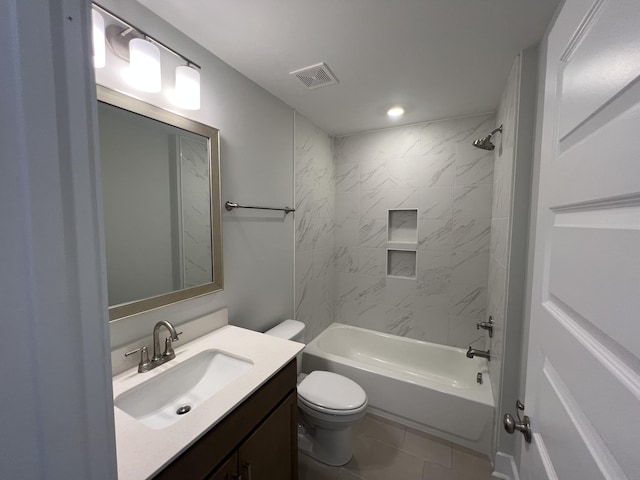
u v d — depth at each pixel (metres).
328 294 2.69
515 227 1.36
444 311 2.34
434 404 1.76
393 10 1.06
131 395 0.94
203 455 0.78
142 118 1.07
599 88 0.42
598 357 0.39
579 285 0.45
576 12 0.50
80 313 0.30
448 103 1.91
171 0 1.01
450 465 1.56
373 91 1.73
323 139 2.48
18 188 0.25
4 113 0.24
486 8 1.05
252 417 0.97
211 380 1.16
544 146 0.67
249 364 1.13
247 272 1.64
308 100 1.87
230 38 1.23
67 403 0.29
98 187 0.31
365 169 2.57
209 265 1.37
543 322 0.62
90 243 0.31
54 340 0.28
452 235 2.26
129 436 0.73
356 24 1.14
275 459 1.10
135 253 1.07
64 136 0.28
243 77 1.54
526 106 1.31
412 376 1.89
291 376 1.19
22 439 0.26
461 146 2.19
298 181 2.12
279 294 1.96
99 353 0.32
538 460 0.61
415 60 1.40
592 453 0.39
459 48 1.30
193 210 1.28
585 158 0.45
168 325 1.07
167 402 1.04
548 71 0.65
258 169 1.69
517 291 1.38
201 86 1.29
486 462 1.58
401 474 1.50
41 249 0.27
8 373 0.25
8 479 0.25
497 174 1.83
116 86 0.98
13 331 0.25
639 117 0.32
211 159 1.34
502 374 1.44
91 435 0.32
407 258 2.55
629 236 0.33
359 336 2.63
